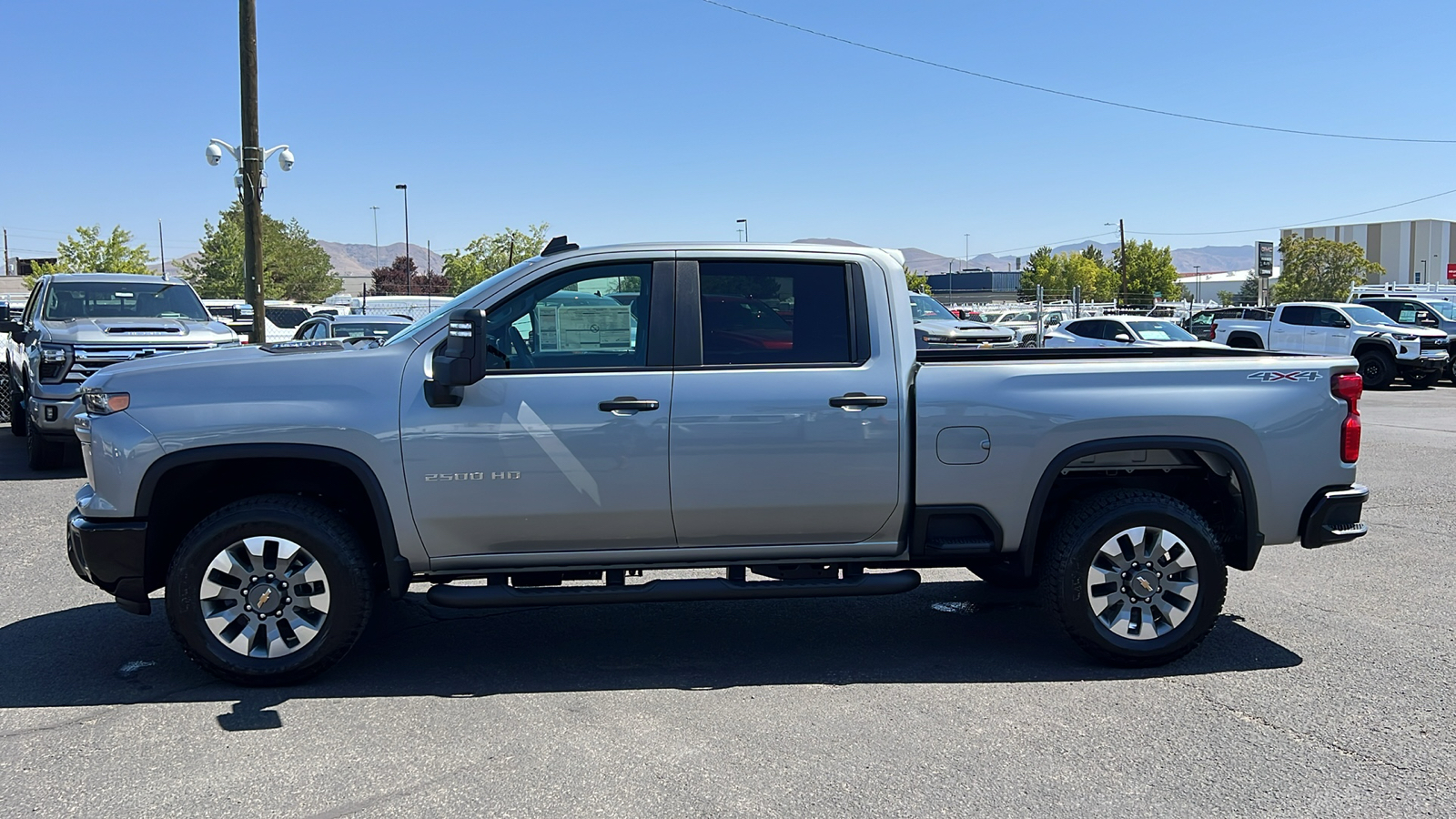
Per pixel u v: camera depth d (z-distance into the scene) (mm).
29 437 11133
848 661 5121
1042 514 5129
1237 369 4953
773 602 6223
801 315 4867
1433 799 3611
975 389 4828
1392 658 5109
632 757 3955
